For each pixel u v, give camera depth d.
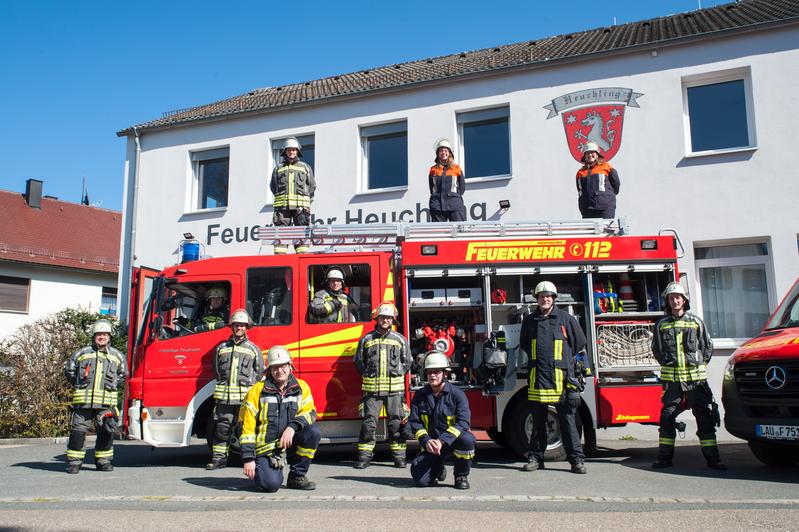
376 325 8.00
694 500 5.70
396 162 14.65
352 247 9.01
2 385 12.34
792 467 7.61
